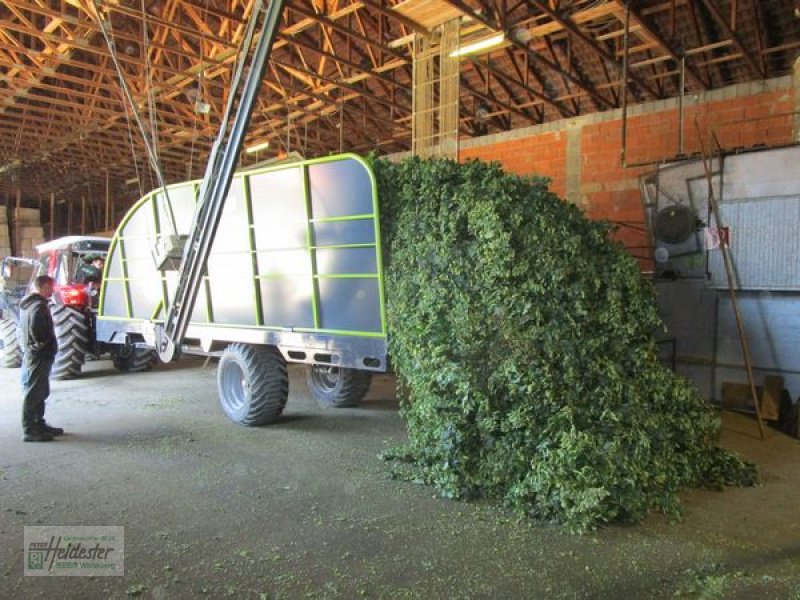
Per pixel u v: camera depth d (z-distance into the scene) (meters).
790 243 6.48
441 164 4.81
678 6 9.59
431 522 3.79
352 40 11.82
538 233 4.39
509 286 4.33
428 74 9.72
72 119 15.77
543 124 13.51
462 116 14.30
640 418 4.16
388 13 8.88
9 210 24.72
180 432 5.84
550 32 9.76
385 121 14.84
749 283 6.77
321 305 5.41
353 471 4.74
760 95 10.59
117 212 28.22
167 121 15.73
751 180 6.83
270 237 5.73
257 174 5.74
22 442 5.44
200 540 3.51
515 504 3.95
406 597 2.92
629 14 8.98
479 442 4.34
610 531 3.68
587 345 4.23
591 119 12.71
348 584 3.03
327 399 7.03
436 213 4.71
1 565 3.19
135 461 4.94
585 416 4.06
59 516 3.82
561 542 3.53
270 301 5.84
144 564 3.21
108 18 8.80
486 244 4.37
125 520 3.78
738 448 5.62
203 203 5.34
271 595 2.92
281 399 6.04
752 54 10.25
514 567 3.22
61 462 4.89
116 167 20.88
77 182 24.00
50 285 5.67
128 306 7.45
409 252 4.74
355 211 5.04
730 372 7.00
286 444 5.48
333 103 13.70
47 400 7.26
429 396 4.45
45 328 5.53
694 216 7.25
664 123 11.70
